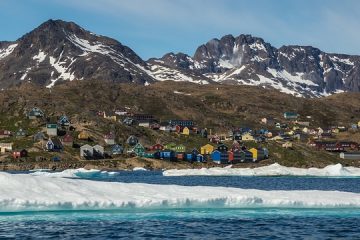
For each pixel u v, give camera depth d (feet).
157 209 184.03
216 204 191.72
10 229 147.02
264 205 195.42
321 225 160.76
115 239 136.67
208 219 168.14
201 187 215.92
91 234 142.10
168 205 185.98
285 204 195.72
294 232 149.48
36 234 141.08
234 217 172.76
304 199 202.39
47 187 188.96
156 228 151.84
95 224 156.04
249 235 144.66
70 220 161.48
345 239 140.97
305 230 152.66
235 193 206.18
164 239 137.49
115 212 176.65
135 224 157.28
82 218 164.96
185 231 148.36
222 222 163.43
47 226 151.84
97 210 177.47
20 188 183.52
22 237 137.28
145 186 209.05
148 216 171.01
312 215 179.42
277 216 176.35
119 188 201.26
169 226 155.33
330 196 211.00
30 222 157.38
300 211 187.52
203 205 190.39
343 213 183.93
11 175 193.26
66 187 192.34
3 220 159.84
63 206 174.40
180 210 183.73
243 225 159.22
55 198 176.65
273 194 210.38
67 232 144.15
